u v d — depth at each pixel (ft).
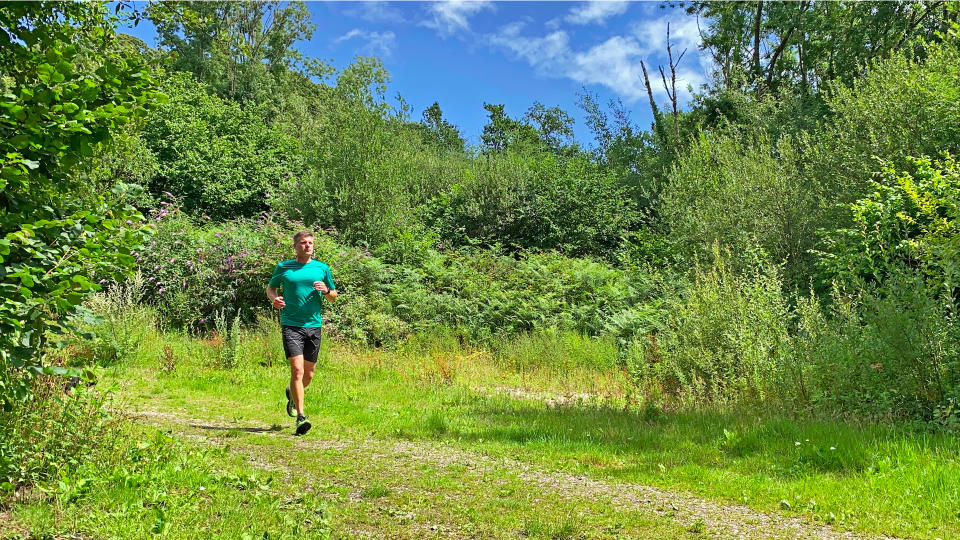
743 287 32.17
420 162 96.22
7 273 9.74
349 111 71.00
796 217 50.39
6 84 11.49
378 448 19.69
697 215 59.36
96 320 11.32
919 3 81.41
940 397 22.98
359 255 53.16
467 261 63.26
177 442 17.07
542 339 44.96
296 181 73.72
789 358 26.73
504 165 88.07
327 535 11.18
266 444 19.19
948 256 24.86
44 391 13.56
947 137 44.55
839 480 16.26
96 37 12.28
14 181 10.53
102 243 11.31
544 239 82.43
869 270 35.86
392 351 43.83
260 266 47.50
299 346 21.99
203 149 84.48
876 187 42.32
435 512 13.37
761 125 75.20
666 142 101.60
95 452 13.57
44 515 10.68
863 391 24.52
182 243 48.73
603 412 26.50
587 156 97.45
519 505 14.14
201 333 45.32
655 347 34.50
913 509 14.01
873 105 48.52
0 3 10.44
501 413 26.53
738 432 21.04
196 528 10.67
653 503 14.84
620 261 73.41
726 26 108.88
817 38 96.84
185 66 127.24
